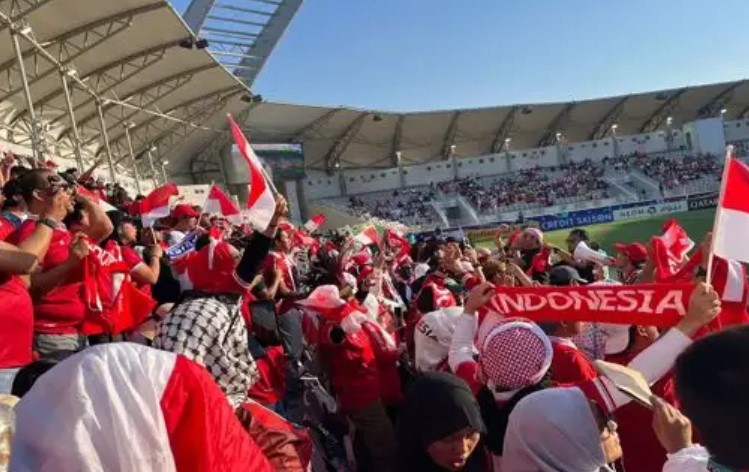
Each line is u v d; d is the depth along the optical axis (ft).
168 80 100.63
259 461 6.16
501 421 10.25
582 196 167.02
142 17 76.89
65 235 14.49
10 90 82.84
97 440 5.37
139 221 33.99
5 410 5.61
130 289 14.88
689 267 14.99
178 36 84.38
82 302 14.03
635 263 25.95
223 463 5.77
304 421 17.35
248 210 13.17
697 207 145.89
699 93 178.60
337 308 17.43
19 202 15.60
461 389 9.13
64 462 5.29
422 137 175.73
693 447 7.13
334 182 171.53
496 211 163.73
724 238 10.23
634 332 13.43
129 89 100.17
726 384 5.24
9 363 11.04
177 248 23.93
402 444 9.28
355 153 175.94
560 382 11.39
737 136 183.21
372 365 17.30
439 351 15.24
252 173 13.48
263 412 10.21
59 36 74.74
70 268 13.30
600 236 124.06
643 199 161.79
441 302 19.83
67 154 106.83
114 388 5.51
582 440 8.32
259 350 15.97
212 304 10.68
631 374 7.99
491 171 177.78
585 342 14.02
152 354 5.87
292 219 153.99
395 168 175.11
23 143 92.22
